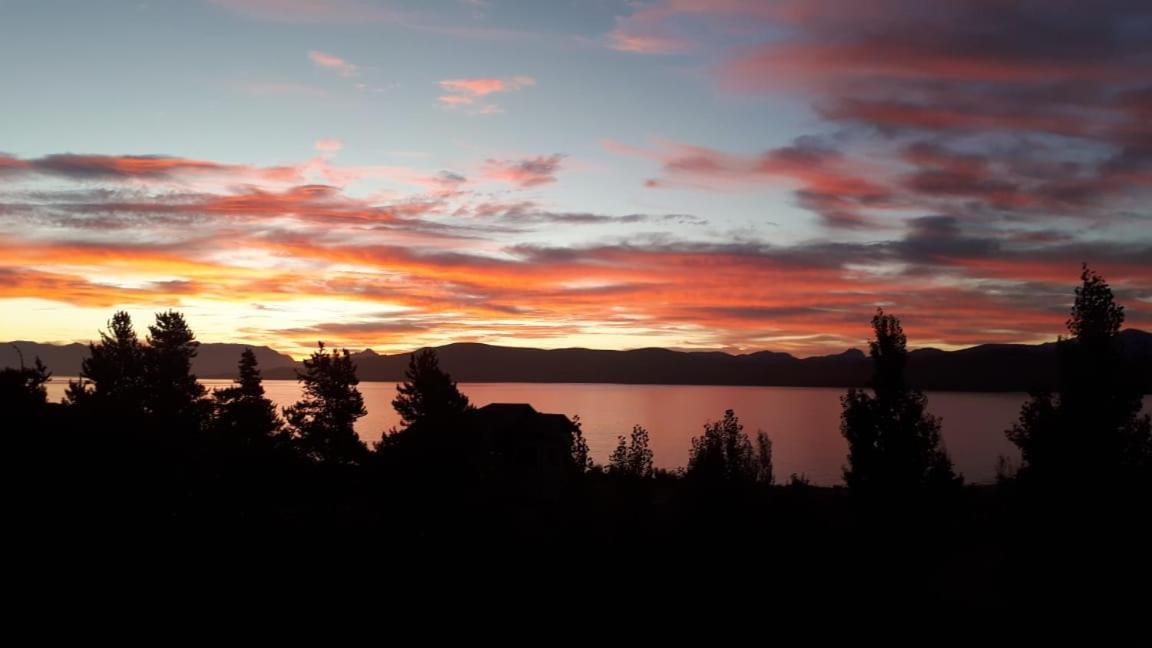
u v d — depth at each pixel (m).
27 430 27.84
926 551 27.25
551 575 30.72
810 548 30.31
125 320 45.03
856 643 25.25
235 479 37.97
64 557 26.75
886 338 28.08
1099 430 23.30
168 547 30.48
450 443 35.34
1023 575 24.45
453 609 28.27
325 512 38.50
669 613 27.56
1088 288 24.02
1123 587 22.75
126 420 31.56
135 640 24.39
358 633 26.31
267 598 28.59
